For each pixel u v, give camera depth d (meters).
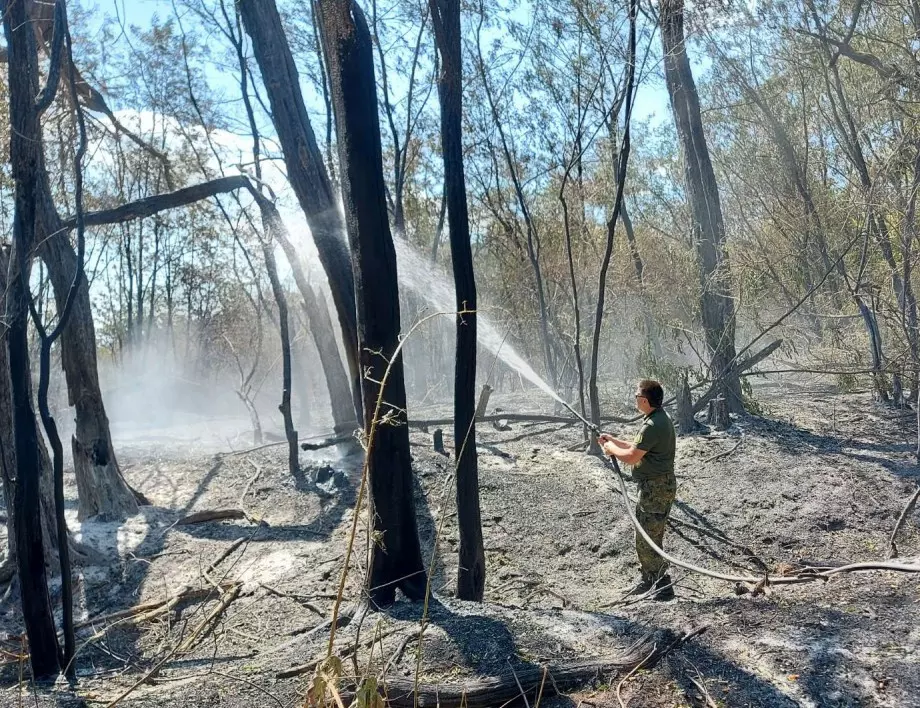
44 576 5.04
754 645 4.32
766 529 7.74
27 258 4.80
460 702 3.97
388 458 5.38
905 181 9.91
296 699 4.17
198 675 4.88
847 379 10.85
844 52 9.88
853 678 3.92
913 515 7.71
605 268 9.25
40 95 4.91
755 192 12.19
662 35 9.19
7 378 7.30
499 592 6.92
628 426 10.95
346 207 5.39
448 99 5.43
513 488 8.98
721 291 10.91
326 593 7.06
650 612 4.97
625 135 8.61
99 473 9.20
